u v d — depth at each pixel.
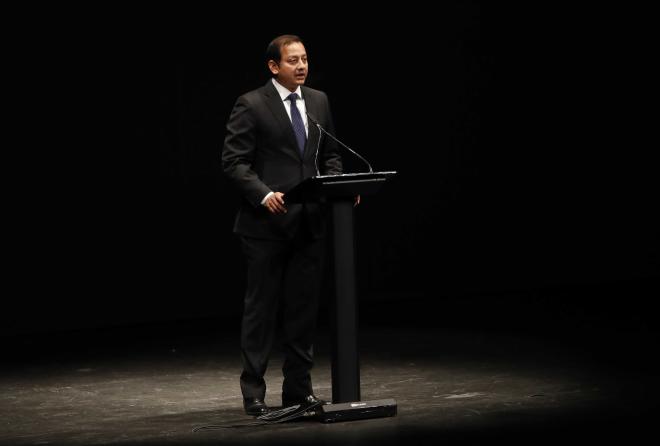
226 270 20.39
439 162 22.05
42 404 12.16
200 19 19.80
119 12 19.22
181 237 19.97
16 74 18.56
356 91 21.27
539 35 22.61
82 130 19.09
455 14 21.98
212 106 19.98
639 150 23.47
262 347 10.94
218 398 12.24
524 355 14.62
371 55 21.36
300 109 10.84
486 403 11.07
